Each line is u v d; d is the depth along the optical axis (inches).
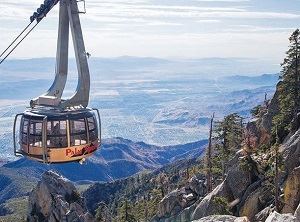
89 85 1021.8
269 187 2204.7
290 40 2751.0
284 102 2679.6
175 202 3314.5
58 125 991.6
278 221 1098.1
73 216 5196.9
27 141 1011.9
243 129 3221.0
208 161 3240.7
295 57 2733.8
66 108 1012.5
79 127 1010.1
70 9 975.6
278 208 2015.3
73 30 978.1
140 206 5324.8
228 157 3100.4
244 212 2236.7
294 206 1939.0
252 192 2271.2
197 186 3336.6
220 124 3235.7
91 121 1031.6
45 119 983.0
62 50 1008.2
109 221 5418.3
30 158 1024.2
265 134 2778.1
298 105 2662.4
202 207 2541.8
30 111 1024.9
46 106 1025.5
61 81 1019.3
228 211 2269.9
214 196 2503.7
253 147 2755.9
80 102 1024.9
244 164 2433.6
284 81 2743.6
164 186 5290.4
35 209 5452.8
